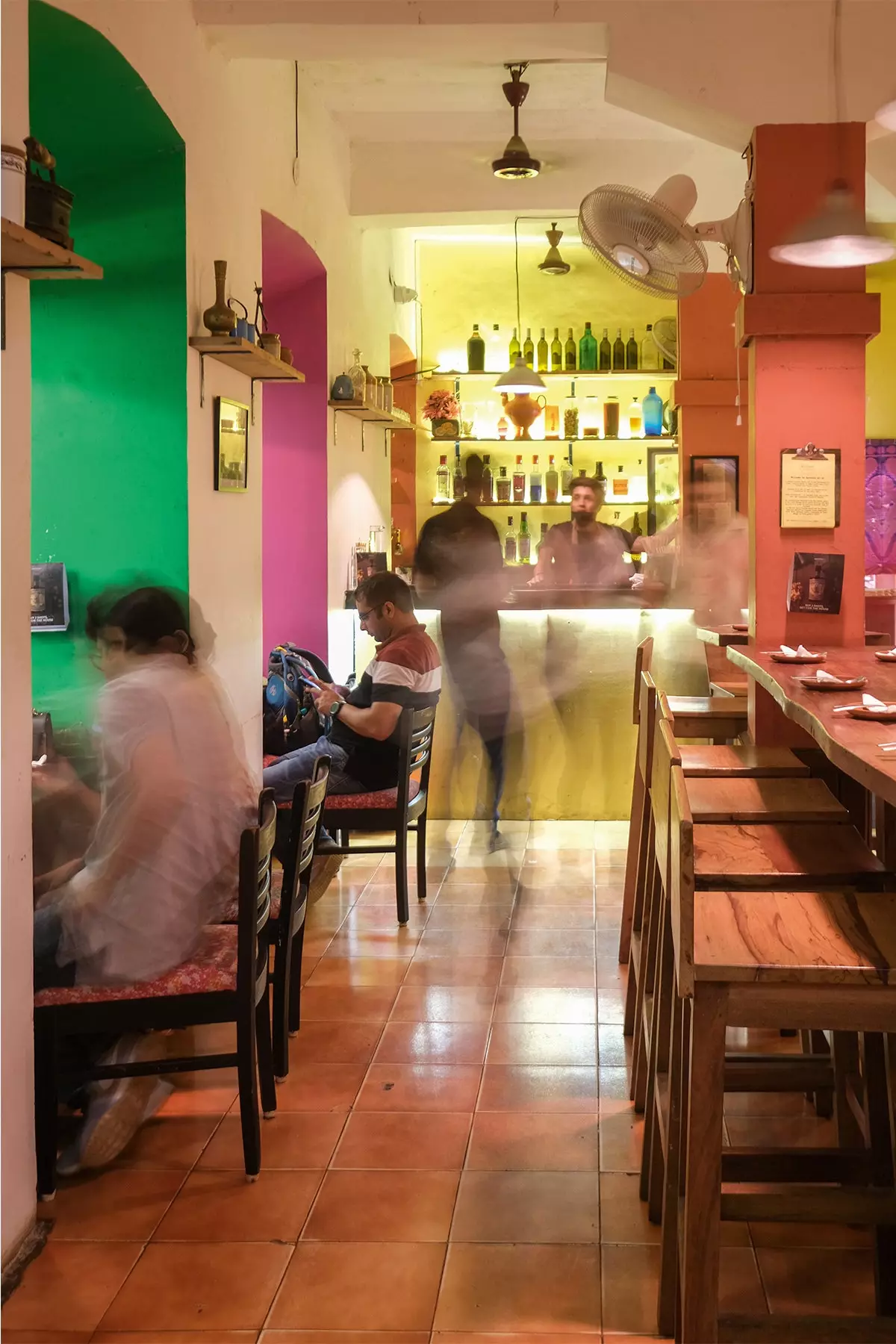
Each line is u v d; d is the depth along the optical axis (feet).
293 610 20.04
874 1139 6.81
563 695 19.76
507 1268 7.53
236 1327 7.00
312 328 19.89
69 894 8.52
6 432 7.66
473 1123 9.47
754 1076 8.10
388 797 14.53
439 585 17.97
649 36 13.89
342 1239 7.88
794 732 13.01
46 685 12.60
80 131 12.17
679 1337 6.66
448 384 29.40
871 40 13.88
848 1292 7.23
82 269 7.86
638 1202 8.28
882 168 16.58
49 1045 8.28
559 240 24.76
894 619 25.77
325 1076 10.37
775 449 13.65
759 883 7.39
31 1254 7.77
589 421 29.09
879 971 5.50
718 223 14.28
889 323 28.68
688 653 19.42
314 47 13.88
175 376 12.60
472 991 12.34
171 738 8.49
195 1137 9.32
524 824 19.86
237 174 14.62
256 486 15.35
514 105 18.89
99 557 12.73
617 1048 10.88
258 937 9.27
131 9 11.03
